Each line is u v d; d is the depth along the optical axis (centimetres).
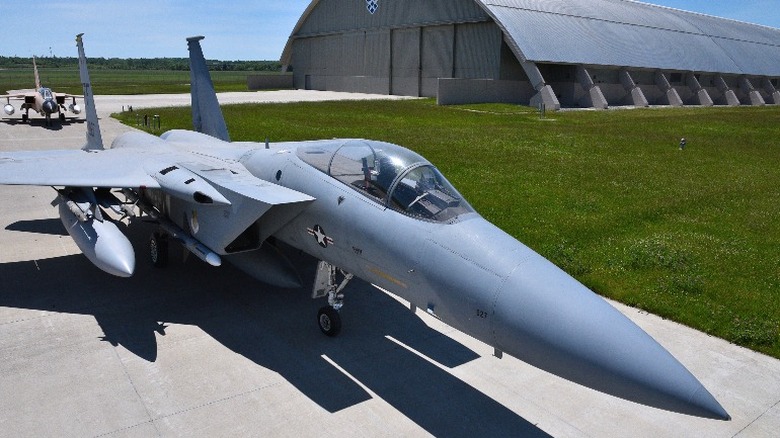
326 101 5019
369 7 6316
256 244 796
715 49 6344
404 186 631
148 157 966
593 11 5916
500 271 535
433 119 3709
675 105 5472
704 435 564
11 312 774
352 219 659
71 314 776
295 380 634
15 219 1208
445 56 5597
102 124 2984
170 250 1040
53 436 524
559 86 5238
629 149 2564
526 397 620
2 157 973
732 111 4891
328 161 724
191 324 760
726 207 1535
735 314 834
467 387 634
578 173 1942
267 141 907
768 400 626
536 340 501
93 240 794
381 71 6359
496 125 3453
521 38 4891
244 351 693
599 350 474
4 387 597
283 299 849
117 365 650
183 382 621
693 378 456
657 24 6291
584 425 575
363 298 867
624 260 1055
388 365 674
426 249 585
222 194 734
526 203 1493
